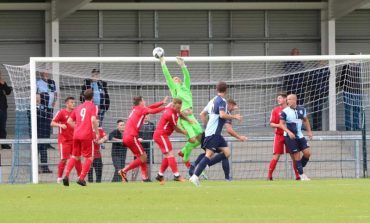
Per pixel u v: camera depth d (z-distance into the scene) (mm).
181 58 41562
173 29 62562
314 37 63344
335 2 61875
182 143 50938
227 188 35000
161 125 39344
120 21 61969
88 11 61438
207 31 62844
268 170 47500
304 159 43344
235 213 25469
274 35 63344
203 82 53656
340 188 34531
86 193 32719
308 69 52219
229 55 63094
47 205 28219
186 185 37375
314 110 52969
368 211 25828
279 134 43875
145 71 58438
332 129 52875
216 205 27859
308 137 46906
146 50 62375
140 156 41062
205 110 41906
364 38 63812
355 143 49531
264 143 51625
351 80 52000
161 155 47969
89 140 36500
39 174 47125
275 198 30109
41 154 47125
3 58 60375
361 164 49594
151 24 62312
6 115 54438
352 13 64000
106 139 45219
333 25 62562
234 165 50969
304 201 28969
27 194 32531
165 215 25094
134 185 37781
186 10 62562
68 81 57219
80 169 39250
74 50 61375
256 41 63250
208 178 49281
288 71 53875
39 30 60594
